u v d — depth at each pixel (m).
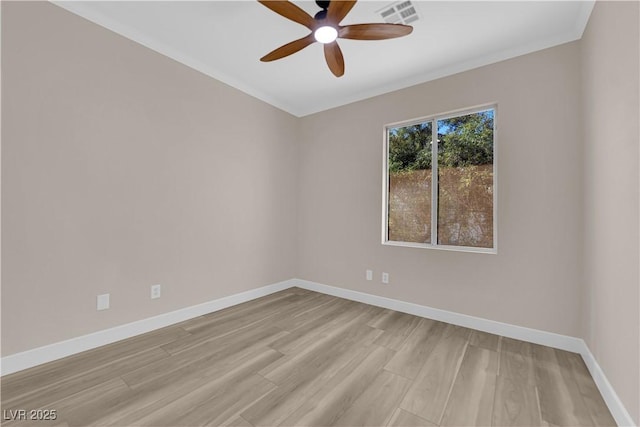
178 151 2.77
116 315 2.35
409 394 1.71
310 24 1.81
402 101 3.24
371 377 1.89
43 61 1.97
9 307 1.85
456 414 1.55
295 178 4.21
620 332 1.49
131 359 2.08
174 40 2.56
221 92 3.15
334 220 3.82
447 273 2.89
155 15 2.23
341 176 3.76
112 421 1.46
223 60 2.89
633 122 1.36
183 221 2.82
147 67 2.53
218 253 3.15
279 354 2.19
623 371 1.45
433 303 2.97
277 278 3.92
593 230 1.94
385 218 3.44
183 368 1.97
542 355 2.20
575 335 2.26
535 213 2.44
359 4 2.06
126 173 2.40
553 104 2.38
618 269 1.52
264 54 2.78
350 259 3.64
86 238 2.18
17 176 1.87
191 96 2.87
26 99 1.90
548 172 2.39
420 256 3.07
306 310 3.19
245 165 3.45
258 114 3.60
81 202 2.15
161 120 2.64
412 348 2.30
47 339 2.00
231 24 2.33
